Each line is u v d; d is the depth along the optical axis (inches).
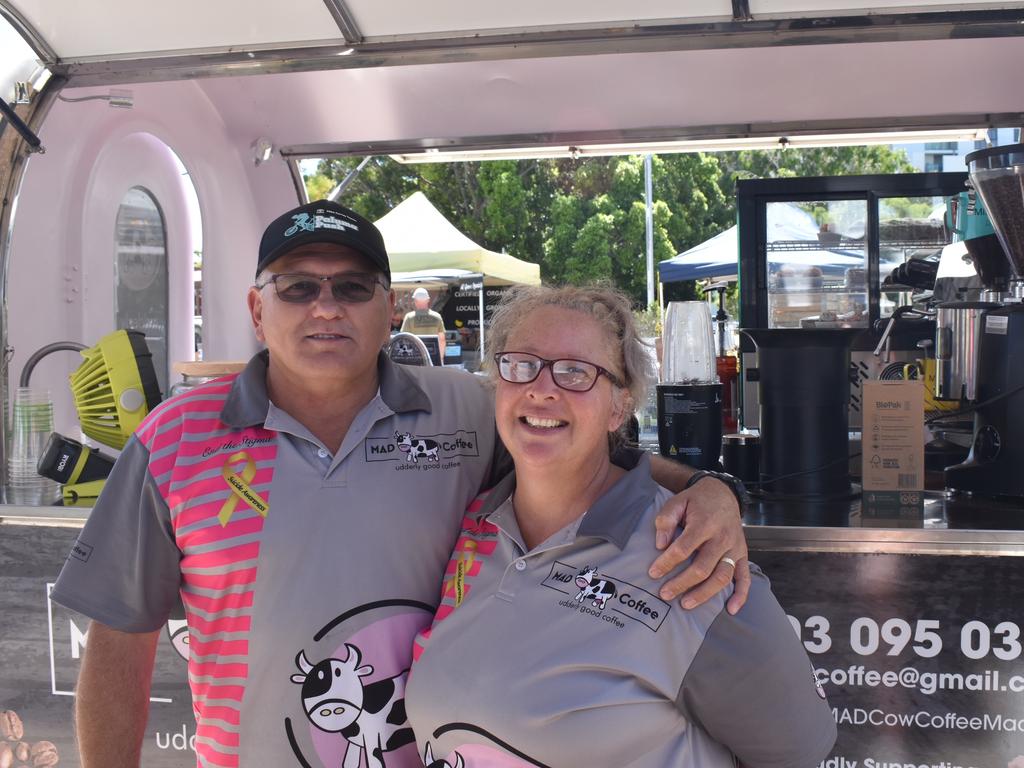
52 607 90.3
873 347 138.0
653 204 764.6
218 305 164.7
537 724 52.4
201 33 111.1
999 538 74.9
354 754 60.3
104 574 63.8
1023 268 97.0
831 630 77.4
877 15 102.4
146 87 139.4
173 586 64.6
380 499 62.4
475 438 66.4
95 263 133.6
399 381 66.5
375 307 63.7
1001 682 76.0
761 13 104.3
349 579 60.8
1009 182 92.3
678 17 106.0
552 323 57.7
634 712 52.2
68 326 128.9
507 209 753.0
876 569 76.7
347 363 62.4
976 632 75.9
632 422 66.9
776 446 90.5
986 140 172.4
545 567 56.4
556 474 57.4
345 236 61.5
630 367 59.3
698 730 55.5
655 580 53.6
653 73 142.2
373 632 60.7
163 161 149.6
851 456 99.0
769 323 165.0
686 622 52.3
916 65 138.0
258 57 113.9
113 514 64.0
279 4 103.8
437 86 147.7
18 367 118.4
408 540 62.3
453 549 64.2
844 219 163.2
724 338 158.4
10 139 110.7
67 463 95.9
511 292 61.6
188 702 87.7
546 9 104.7
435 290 468.8
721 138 169.6
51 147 123.3
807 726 54.8
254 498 61.6
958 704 76.4
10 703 91.7
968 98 152.5
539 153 179.0
